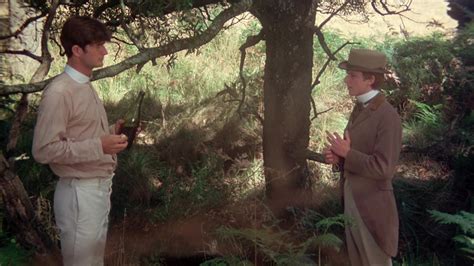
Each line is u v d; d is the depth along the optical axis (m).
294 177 5.43
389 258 3.84
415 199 6.52
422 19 11.77
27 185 4.91
